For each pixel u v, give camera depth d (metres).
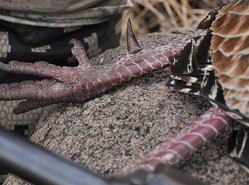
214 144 0.59
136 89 0.67
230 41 0.59
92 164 0.61
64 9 0.73
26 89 0.66
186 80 0.61
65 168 0.49
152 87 0.67
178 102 0.64
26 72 0.67
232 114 0.56
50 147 0.65
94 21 0.76
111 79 0.65
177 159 0.55
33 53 0.73
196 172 0.57
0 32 0.73
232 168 0.57
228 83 0.57
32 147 0.49
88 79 0.66
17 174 0.50
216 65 0.58
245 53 0.57
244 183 0.57
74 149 0.63
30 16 0.72
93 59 0.76
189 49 0.62
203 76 0.60
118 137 0.62
